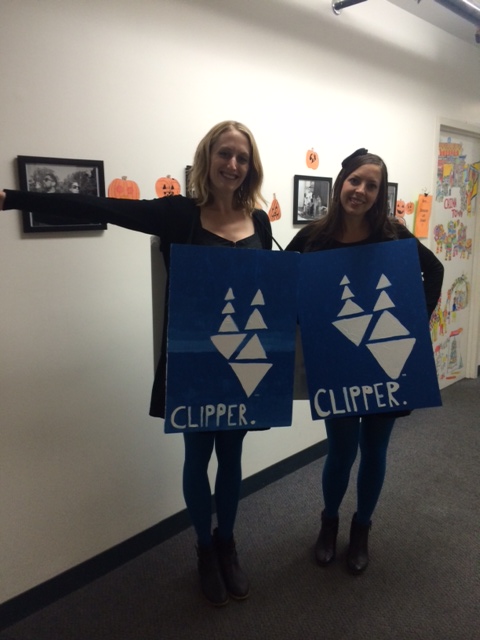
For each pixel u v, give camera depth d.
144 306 1.56
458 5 2.07
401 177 2.65
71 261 1.36
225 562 1.47
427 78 2.69
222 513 1.43
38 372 1.34
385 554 1.65
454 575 1.54
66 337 1.38
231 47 1.67
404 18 2.44
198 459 1.35
